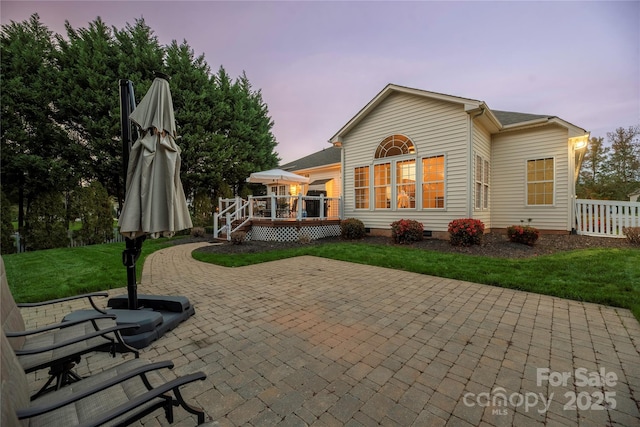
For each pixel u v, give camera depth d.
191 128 14.16
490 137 10.56
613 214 8.55
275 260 6.91
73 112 11.85
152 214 2.64
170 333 2.96
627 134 20.31
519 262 5.75
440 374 2.20
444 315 3.39
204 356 2.50
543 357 2.43
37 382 2.23
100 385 1.17
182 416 1.77
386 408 1.83
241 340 2.80
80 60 11.54
